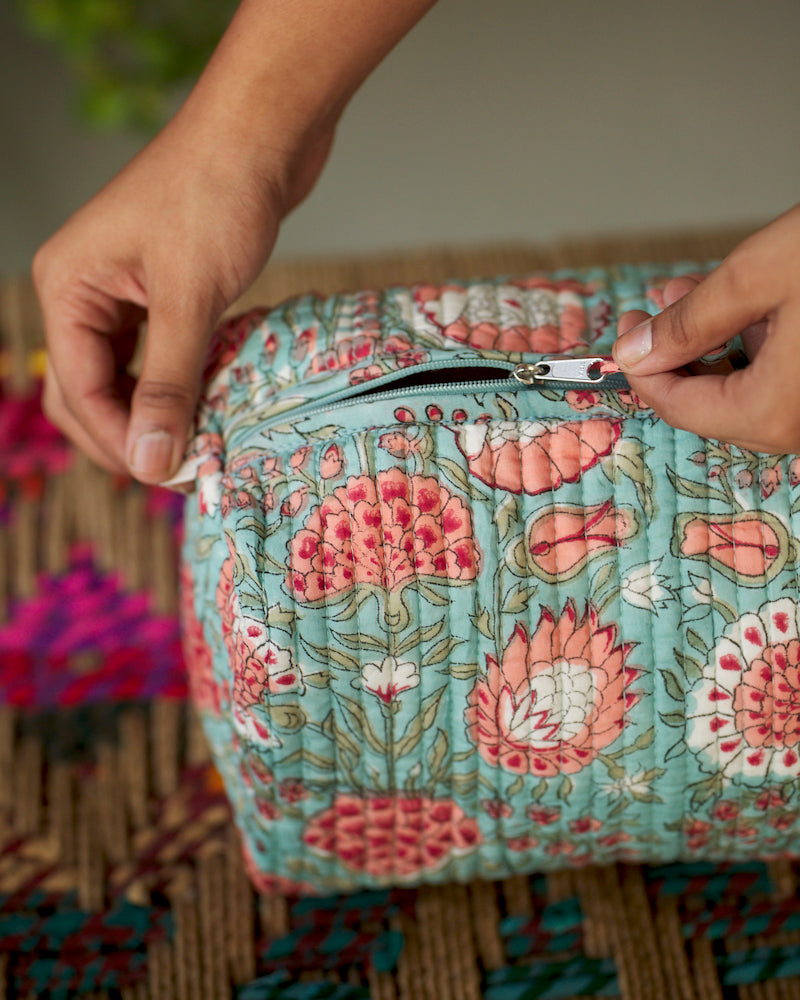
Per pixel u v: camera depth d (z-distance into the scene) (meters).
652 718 0.42
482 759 0.43
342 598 0.40
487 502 0.40
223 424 0.44
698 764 0.43
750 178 1.22
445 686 0.42
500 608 0.41
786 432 0.36
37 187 1.22
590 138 1.27
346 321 0.44
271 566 0.40
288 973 0.51
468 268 0.82
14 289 0.80
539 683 0.42
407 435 0.40
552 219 1.19
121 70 1.06
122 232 0.45
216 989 0.50
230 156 0.45
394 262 0.82
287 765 0.43
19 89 1.32
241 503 0.41
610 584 0.41
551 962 0.51
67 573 0.68
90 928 0.53
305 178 0.52
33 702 0.62
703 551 0.41
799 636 0.42
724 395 0.36
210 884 0.54
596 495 0.41
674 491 0.41
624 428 0.41
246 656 0.41
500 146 1.26
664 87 1.32
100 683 0.63
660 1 1.41
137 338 0.54
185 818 0.57
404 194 1.22
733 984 0.50
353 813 0.45
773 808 0.45
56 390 0.51
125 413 0.49
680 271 0.48
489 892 0.53
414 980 0.50
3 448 0.72
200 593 0.44
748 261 0.33
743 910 0.53
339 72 0.45
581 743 0.43
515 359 0.41
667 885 0.53
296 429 0.41
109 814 0.57
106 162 1.25
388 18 0.44
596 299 0.46
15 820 0.57
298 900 0.53
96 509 0.70
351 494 0.40
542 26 1.39
